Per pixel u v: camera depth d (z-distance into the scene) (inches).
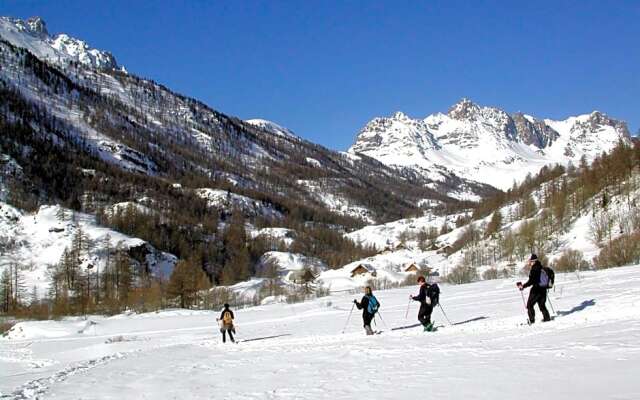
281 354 943.0
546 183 7322.8
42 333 2632.9
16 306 4109.3
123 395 695.1
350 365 738.2
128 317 3179.1
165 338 1722.4
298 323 1678.2
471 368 611.5
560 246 4458.7
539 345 693.9
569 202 5236.2
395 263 6427.2
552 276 900.6
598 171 5575.8
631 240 2869.1
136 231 6722.4
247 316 2385.6
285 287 4776.1
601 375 501.4
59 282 4753.9
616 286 1368.1
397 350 811.4
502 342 759.1
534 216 5649.6
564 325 833.5
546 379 515.5
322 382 642.2
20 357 1742.1
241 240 7741.1
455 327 995.3
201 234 7598.4
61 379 867.4
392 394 534.6
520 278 2664.9
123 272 4810.5
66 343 2052.2
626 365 527.2
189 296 3725.4
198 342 1391.5
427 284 1008.9
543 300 892.0
